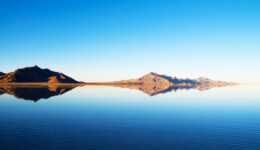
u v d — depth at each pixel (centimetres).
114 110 3562
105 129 2223
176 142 1811
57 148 1608
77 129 2206
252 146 1738
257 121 2705
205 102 4997
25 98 5197
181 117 2978
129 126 2384
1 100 4709
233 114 3272
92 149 1595
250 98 6191
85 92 8269
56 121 2588
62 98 5488
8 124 2397
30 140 1794
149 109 3722
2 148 1590
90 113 3219
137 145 1709
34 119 2691
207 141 1853
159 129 2255
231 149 1662
